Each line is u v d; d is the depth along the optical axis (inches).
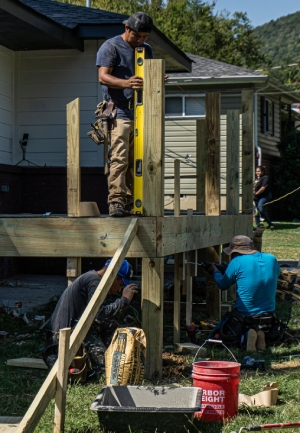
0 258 407.5
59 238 222.2
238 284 271.0
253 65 2030.0
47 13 430.3
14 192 413.7
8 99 422.6
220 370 174.2
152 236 214.5
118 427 160.4
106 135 222.5
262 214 821.2
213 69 891.4
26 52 426.0
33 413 136.9
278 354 257.9
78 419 169.9
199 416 174.2
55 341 216.7
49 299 353.4
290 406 186.4
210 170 294.0
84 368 206.8
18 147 429.7
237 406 177.2
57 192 420.2
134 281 404.8
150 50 237.5
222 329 270.8
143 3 1882.4
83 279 217.9
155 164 214.1
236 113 346.9
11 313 312.0
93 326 225.5
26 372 222.8
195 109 888.3
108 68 221.0
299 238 735.1
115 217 218.8
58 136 426.3
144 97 213.2
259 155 900.0
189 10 1920.5
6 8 326.6
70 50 421.4
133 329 199.6
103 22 400.2
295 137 1038.4
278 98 1067.3
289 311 356.5
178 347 257.8
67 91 424.2
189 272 282.4
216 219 297.4
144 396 172.2
